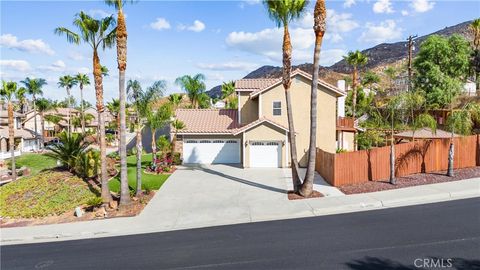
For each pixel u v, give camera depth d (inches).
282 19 695.1
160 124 1005.8
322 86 1015.6
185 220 579.2
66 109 3213.6
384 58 7524.6
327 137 1021.8
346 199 631.8
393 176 706.8
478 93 1528.1
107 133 2859.3
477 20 1775.3
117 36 673.6
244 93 1168.8
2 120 2450.8
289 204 632.4
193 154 1162.0
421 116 749.9
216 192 757.9
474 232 427.8
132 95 826.2
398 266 344.5
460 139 805.9
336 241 426.9
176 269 374.9
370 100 1743.4
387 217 515.2
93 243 498.6
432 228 450.6
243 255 402.0
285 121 1037.8
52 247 495.5
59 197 800.9
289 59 706.2
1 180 1342.3
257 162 1046.4
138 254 433.1
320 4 647.8
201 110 1279.5
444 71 1700.3
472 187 646.5
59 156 973.2
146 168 1058.7
